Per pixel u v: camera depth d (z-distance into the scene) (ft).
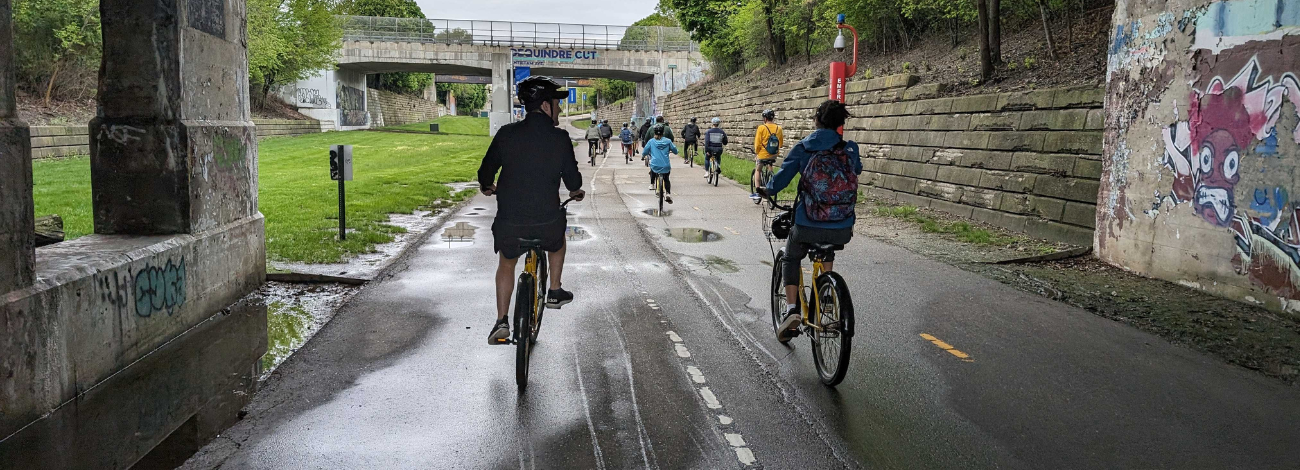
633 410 14.30
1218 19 23.80
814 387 15.71
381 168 85.15
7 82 13.08
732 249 32.63
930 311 22.04
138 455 12.21
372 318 20.61
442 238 34.27
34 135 81.00
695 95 139.54
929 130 46.70
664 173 46.68
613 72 192.85
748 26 120.06
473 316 20.93
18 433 13.07
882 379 16.21
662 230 38.09
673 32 188.65
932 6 65.05
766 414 14.20
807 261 29.40
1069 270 28.40
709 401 14.82
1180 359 17.81
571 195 16.99
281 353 17.63
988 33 46.24
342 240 32.07
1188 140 25.05
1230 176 23.30
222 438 12.87
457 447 12.60
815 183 15.89
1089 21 49.24
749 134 99.50
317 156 100.99
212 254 20.89
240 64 23.22
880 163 53.47
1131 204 28.07
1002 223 37.86
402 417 13.84
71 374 14.64
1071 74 39.81
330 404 14.44
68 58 95.35
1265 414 14.53
